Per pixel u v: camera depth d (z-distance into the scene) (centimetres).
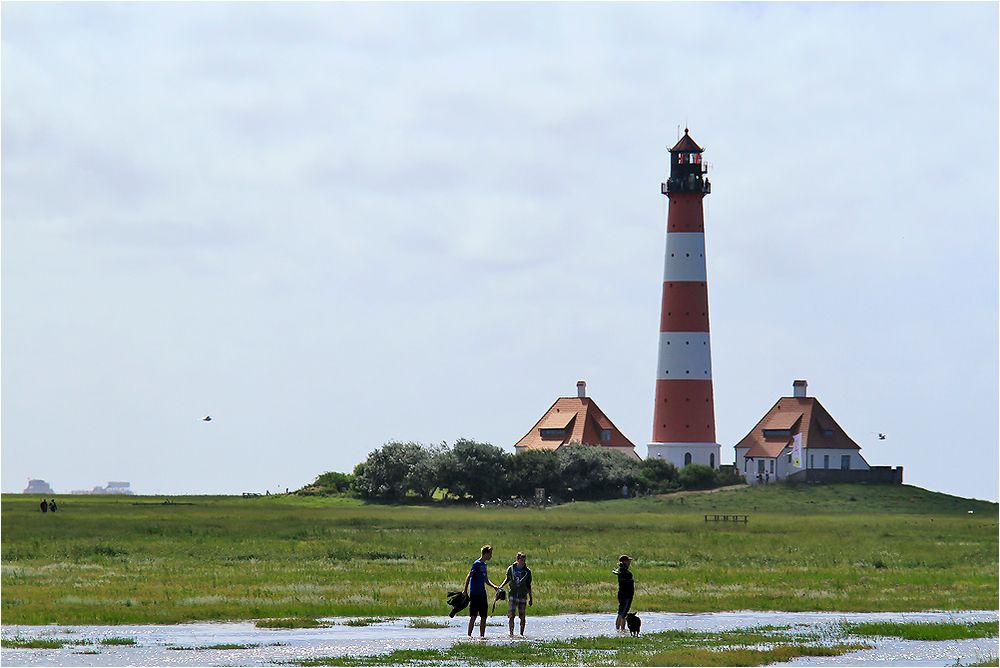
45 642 13500
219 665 12338
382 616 15738
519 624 15050
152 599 16838
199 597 17125
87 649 13162
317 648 13275
